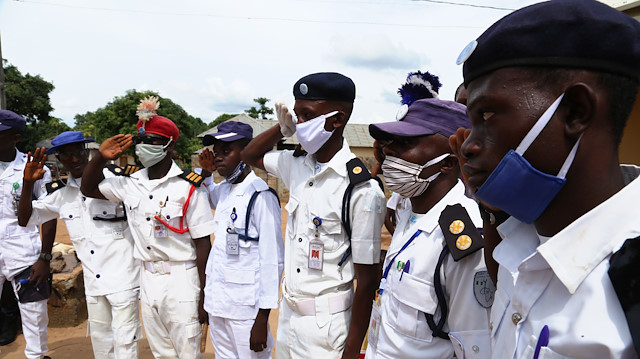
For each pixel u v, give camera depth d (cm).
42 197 353
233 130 299
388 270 179
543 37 73
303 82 216
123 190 309
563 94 73
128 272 327
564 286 81
